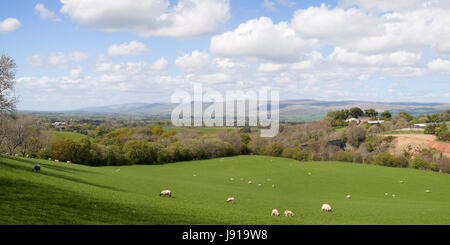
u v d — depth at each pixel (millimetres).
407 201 56688
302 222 32062
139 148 109250
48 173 41594
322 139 159375
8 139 80312
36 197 25469
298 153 135625
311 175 87250
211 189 57844
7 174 31562
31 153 89938
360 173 89250
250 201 47000
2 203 22359
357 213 40062
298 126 193375
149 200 34688
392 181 79500
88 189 34344
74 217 22828
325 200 54812
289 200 51750
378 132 170750
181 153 118562
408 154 130000
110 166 100500
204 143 129875
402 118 199875
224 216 31250
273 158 122438
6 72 50562
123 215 25641
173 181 66750
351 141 160500
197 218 28656
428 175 86438
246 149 148125
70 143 94125
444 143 131375
